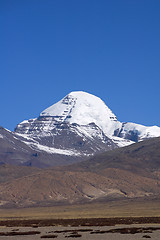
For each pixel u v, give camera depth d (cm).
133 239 19900
